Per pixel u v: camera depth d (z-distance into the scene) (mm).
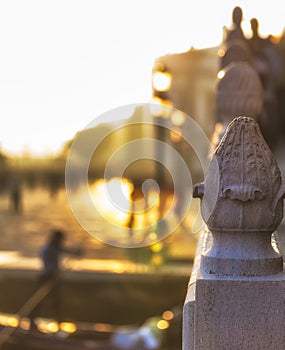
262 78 9578
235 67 5656
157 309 19031
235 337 2871
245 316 2869
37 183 55406
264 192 2914
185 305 2943
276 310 2857
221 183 2932
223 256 2945
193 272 3322
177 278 19797
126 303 19422
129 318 18766
